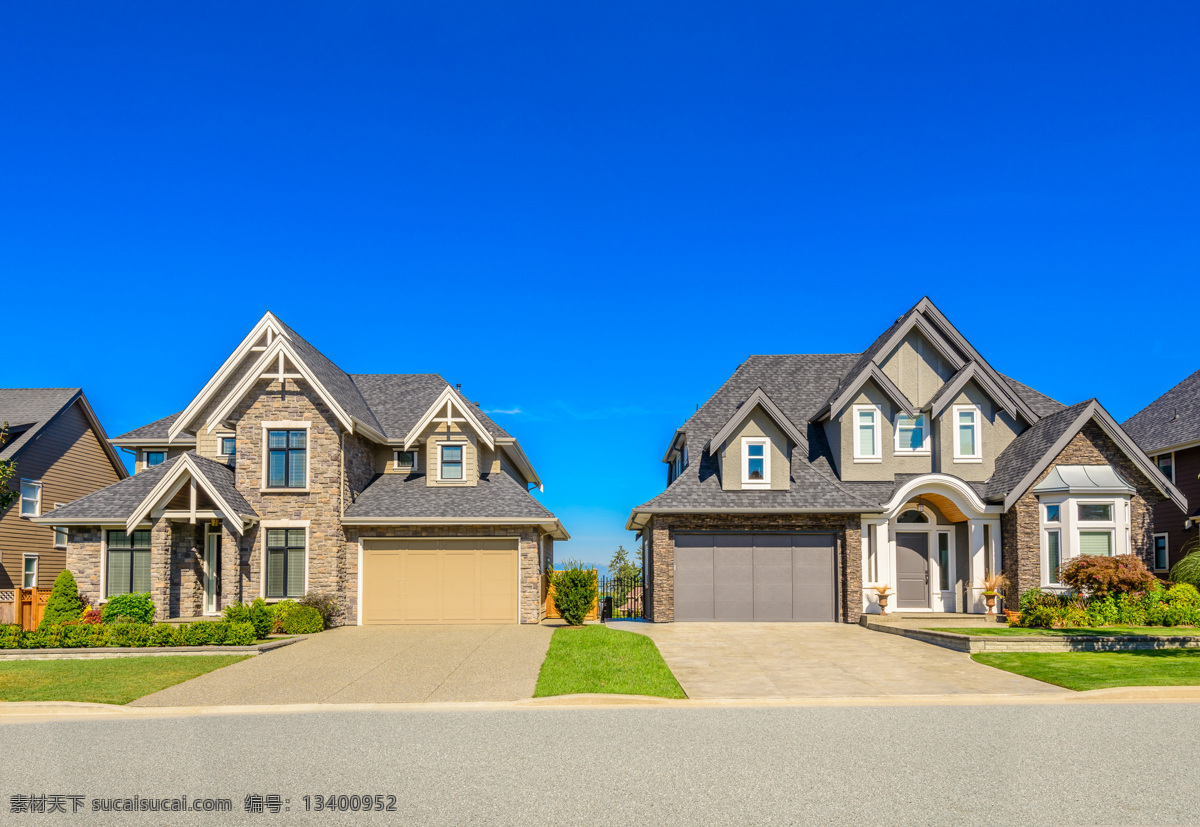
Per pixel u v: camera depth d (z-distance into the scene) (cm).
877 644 2216
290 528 2697
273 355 2728
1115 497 2630
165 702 1502
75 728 1309
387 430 3119
